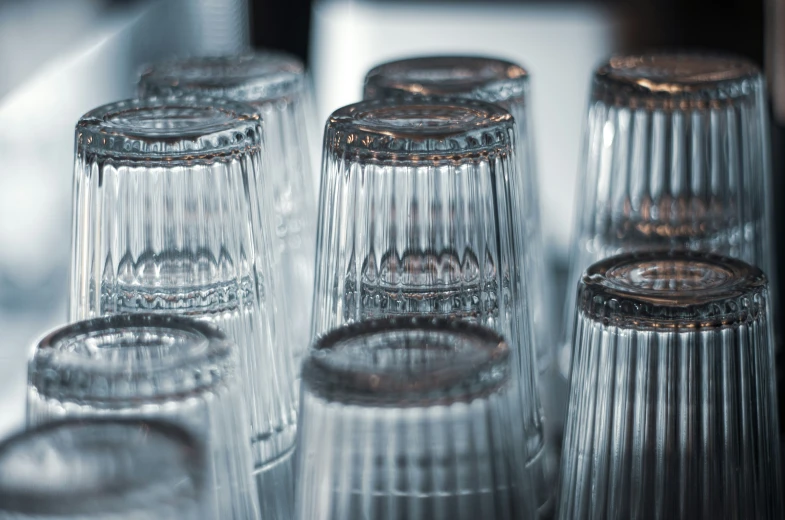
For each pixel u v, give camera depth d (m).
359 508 0.49
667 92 0.68
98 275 0.58
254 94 0.69
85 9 0.97
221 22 1.21
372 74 0.70
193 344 0.51
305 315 0.71
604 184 0.70
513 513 0.50
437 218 0.58
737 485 0.56
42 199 0.84
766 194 0.71
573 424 0.58
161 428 0.48
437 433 0.49
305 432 0.50
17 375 0.72
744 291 0.56
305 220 0.72
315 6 1.38
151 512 0.46
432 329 0.51
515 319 0.60
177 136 0.57
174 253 0.58
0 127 0.82
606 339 0.56
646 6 1.29
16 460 0.46
